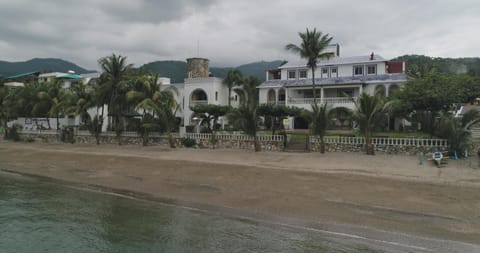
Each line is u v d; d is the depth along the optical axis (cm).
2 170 2458
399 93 3077
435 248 978
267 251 970
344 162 2297
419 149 2406
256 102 3131
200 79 4894
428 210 1329
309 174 1984
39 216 1337
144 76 3694
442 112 2723
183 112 4969
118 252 996
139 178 2070
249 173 2058
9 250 1030
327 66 4762
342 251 962
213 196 1622
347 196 1549
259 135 2994
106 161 2656
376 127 2595
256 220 1255
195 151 3038
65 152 3222
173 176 2081
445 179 1781
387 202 1445
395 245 1002
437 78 2906
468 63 8919
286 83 4750
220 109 3525
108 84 3691
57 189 1816
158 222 1243
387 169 2058
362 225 1183
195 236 1096
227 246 1010
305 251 966
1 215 1352
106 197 1633
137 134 3631
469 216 1250
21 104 4762
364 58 4738
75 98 4088
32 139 4484
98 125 3891
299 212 1345
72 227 1208
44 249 1036
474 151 2378
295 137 3100
